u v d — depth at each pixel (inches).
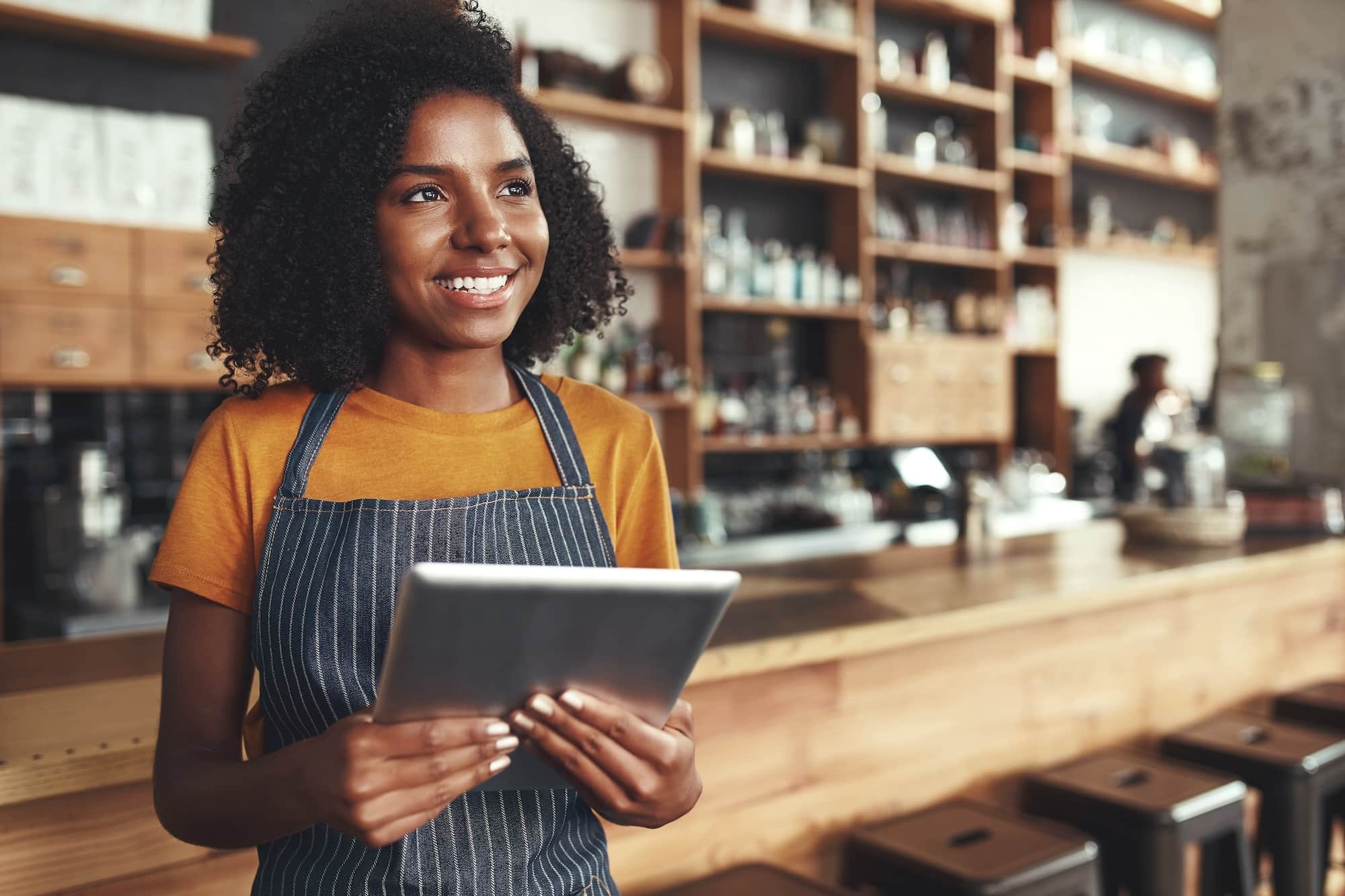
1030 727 87.5
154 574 38.4
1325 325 134.5
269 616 37.8
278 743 39.6
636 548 45.4
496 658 31.6
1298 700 101.5
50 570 118.2
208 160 127.7
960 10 208.2
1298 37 135.6
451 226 39.5
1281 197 137.6
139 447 133.4
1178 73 257.8
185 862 52.2
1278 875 84.2
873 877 67.8
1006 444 214.2
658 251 167.8
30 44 123.8
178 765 36.6
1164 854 73.2
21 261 115.8
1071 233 238.2
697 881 62.7
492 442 42.1
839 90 196.5
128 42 125.7
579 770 34.4
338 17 43.8
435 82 40.2
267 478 39.6
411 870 37.6
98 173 121.1
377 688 37.7
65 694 55.9
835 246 198.4
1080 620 91.3
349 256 39.9
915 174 202.4
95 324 120.0
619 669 33.6
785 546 160.7
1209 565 96.0
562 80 157.3
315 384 41.9
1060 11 225.5
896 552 105.0
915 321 203.8
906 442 196.9
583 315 50.4
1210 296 295.9
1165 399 224.7
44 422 128.0
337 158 40.0
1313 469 135.5
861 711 76.5
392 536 38.7
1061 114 227.1
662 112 167.2
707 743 68.6
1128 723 95.5
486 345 40.4
